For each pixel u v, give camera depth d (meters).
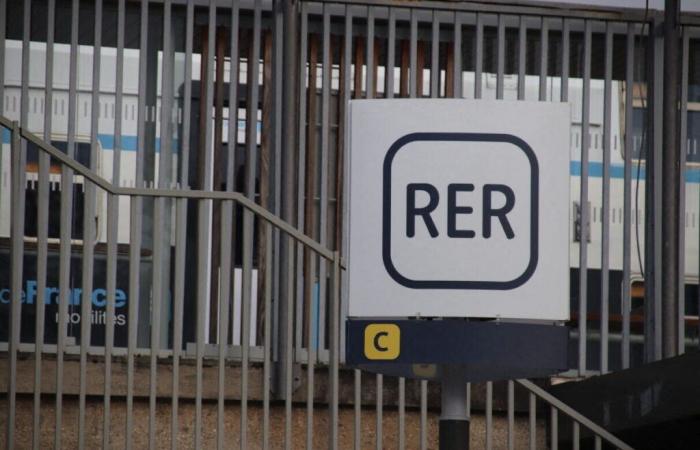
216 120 21.30
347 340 12.71
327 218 21.31
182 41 21.38
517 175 12.70
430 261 12.64
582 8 21.80
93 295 20.89
